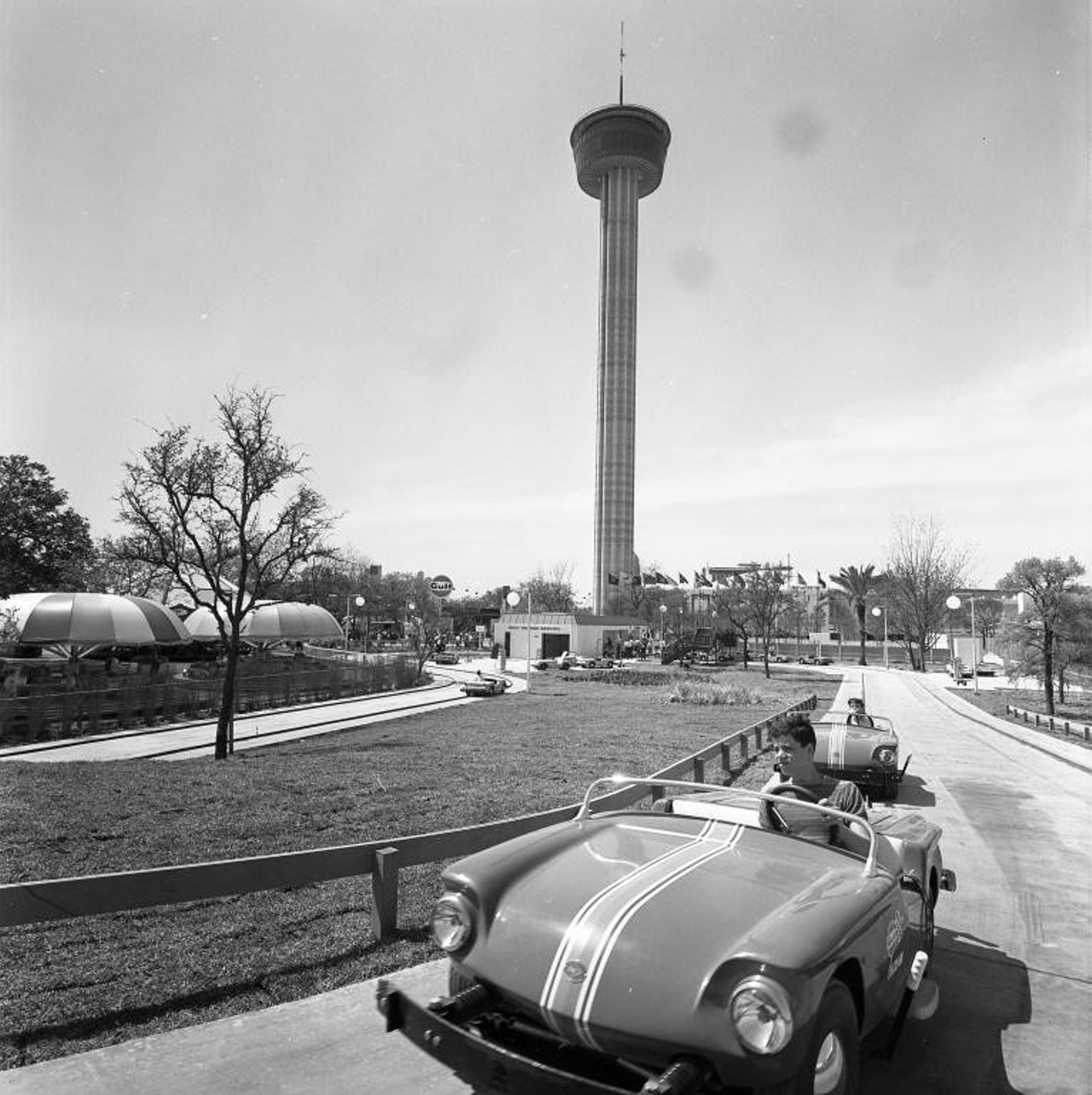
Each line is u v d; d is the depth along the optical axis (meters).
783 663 89.94
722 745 13.84
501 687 43.66
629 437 154.12
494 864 3.45
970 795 13.00
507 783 13.41
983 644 98.00
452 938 3.25
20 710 25.19
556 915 3.16
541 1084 2.71
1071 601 36.91
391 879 5.73
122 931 5.74
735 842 3.86
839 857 3.86
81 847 8.52
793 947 2.77
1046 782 14.64
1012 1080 4.02
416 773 14.62
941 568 90.25
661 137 165.00
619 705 34.81
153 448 19.52
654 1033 2.73
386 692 45.59
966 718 31.72
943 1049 4.32
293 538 21.06
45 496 52.84
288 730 28.02
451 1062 2.92
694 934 2.97
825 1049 3.02
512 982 3.04
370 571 93.81
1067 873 8.12
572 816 7.55
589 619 87.31
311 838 9.09
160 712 30.62
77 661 37.34
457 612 121.06
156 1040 4.13
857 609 99.75
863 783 11.95
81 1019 4.36
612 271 159.50
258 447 19.88
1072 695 50.03
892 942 3.63
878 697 42.50
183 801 11.23
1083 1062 4.20
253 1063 3.90
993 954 5.78
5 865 7.75
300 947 5.45
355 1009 4.50
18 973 4.94
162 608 41.03
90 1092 3.62
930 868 4.95
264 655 56.19
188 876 4.94
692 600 110.25
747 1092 2.88
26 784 12.69
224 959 5.22
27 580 51.31
